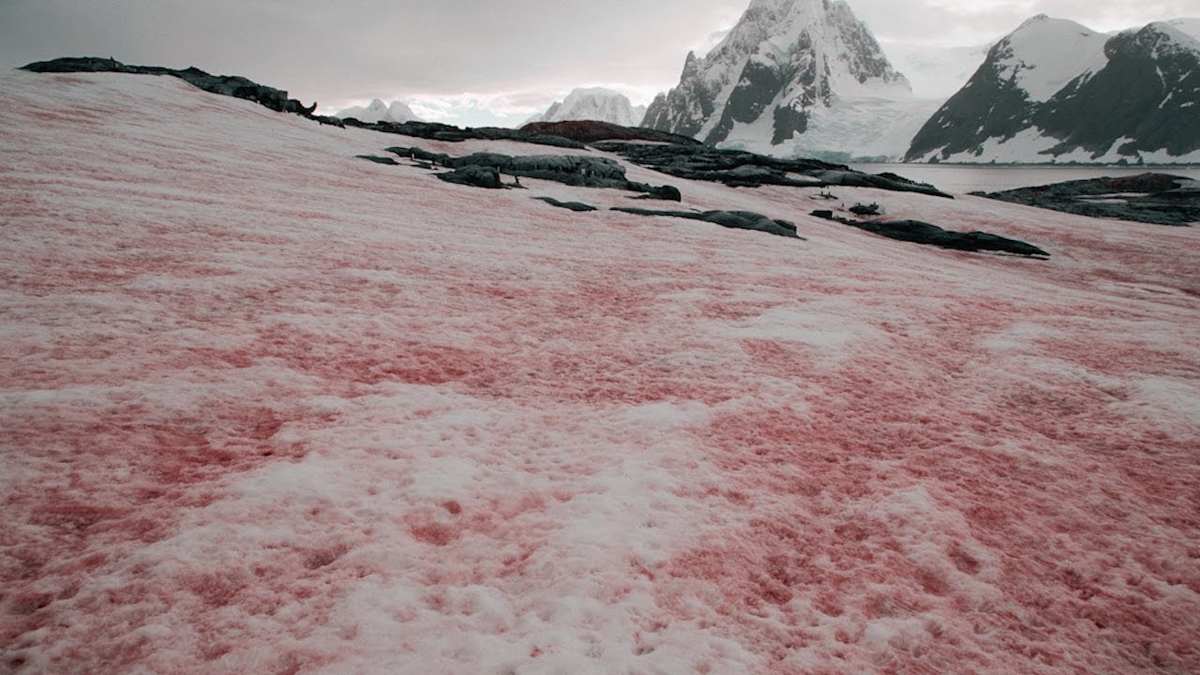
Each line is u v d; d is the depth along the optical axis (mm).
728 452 10070
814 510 8680
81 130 35688
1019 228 58500
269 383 11039
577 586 6352
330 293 17016
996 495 9391
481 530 7418
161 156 33125
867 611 6652
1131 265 45219
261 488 7633
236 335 13039
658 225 36750
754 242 34312
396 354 13547
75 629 5293
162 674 4922
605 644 5594
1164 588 7449
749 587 6812
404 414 10539
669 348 15516
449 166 54781
